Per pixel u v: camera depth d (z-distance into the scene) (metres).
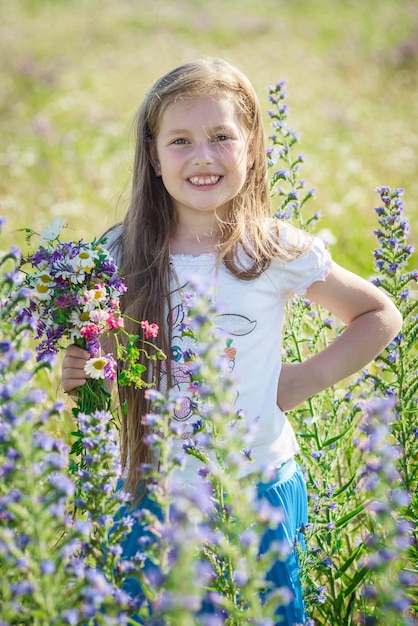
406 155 6.95
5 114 9.54
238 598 2.05
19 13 17.97
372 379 2.81
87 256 2.31
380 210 2.78
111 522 1.86
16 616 1.72
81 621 1.66
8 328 1.98
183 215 2.68
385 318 2.56
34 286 2.31
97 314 2.28
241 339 2.49
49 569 1.57
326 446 2.81
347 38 13.98
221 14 16.98
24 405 1.68
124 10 17.67
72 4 18.73
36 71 11.62
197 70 2.61
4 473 1.65
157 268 2.61
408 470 2.65
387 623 1.71
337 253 4.85
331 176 6.60
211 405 1.99
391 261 2.78
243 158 2.62
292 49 13.06
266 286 2.55
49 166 7.11
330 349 2.57
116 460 2.04
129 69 11.79
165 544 1.73
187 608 1.41
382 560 1.62
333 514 2.67
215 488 1.92
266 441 2.47
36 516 1.63
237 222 2.62
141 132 2.74
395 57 11.55
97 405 2.40
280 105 3.20
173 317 2.56
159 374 2.51
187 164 2.55
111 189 6.16
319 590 2.44
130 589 2.33
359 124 8.38
